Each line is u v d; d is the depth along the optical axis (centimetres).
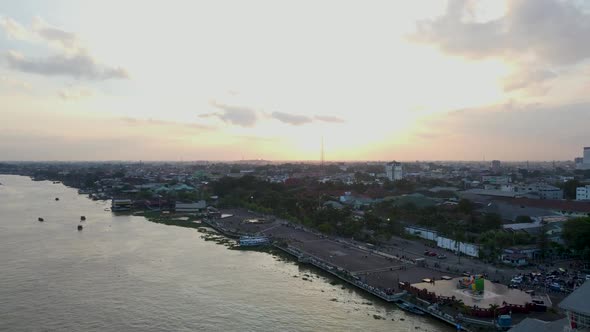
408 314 11625
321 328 10731
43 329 10619
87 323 10988
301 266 16838
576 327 7294
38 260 17025
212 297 12975
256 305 12344
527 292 12319
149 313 11662
